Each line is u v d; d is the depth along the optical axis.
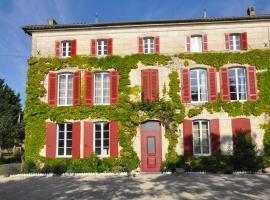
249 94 20.84
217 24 21.83
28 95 21.86
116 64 21.66
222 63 21.25
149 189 14.30
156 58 21.50
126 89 21.31
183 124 20.77
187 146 20.47
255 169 19.58
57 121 21.47
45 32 22.61
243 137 20.00
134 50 21.86
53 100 21.67
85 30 22.39
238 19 21.53
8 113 33.00
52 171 20.20
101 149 21.22
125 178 17.94
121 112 21.09
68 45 22.69
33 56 22.33
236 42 21.86
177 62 21.47
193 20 21.55
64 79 22.22
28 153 21.34
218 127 20.58
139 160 20.69
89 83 21.67
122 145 20.80
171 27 21.97
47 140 21.31
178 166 20.25
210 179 16.91
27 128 21.61
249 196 12.45
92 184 15.84
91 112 21.33
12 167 21.48
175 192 13.52
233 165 19.89
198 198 12.27
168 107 20.88
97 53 22.27
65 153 21.39
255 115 20.61
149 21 21.61
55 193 13.51
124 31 22.14
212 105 20.81
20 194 13.36
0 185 15.84
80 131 21.25
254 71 21.06
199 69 21.55
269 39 21.44
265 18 21.48
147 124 21.19
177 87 21.16
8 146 31.19
